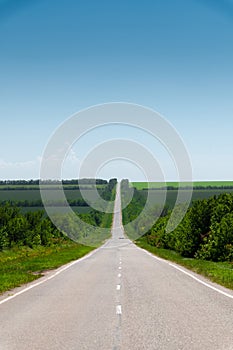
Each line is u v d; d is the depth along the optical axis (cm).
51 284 2061
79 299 1551
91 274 2561
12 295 1683
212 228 3862
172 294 1647
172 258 4091
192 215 4253
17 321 1145
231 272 2498
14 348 868
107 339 939
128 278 2297
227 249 3656
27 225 5647
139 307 1356
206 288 1833
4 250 4972
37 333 1002
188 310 1281
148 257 4303
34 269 3045
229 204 3994
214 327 1040
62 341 923
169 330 1016
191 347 863
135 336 963
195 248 4216
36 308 1355
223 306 1345
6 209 5894
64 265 3359
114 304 1427
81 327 1066
